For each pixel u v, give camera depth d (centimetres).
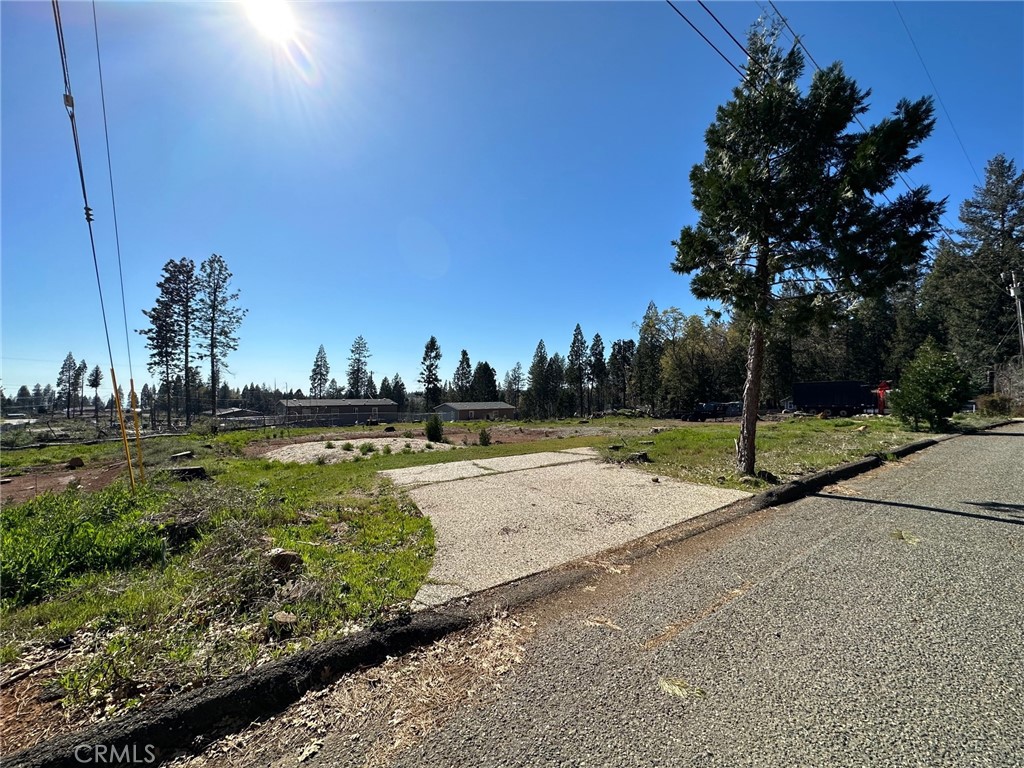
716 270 697
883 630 273
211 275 4078
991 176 3484
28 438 2458
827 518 516
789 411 3766
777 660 244
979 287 3366
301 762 181
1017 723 194
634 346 6488
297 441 1858
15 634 269
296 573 350
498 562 387
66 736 185
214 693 208
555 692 221
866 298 612
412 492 680
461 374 7962
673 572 369
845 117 603
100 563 385
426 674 239
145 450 1527
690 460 936
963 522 489
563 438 1811
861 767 172
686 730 192
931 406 1464
